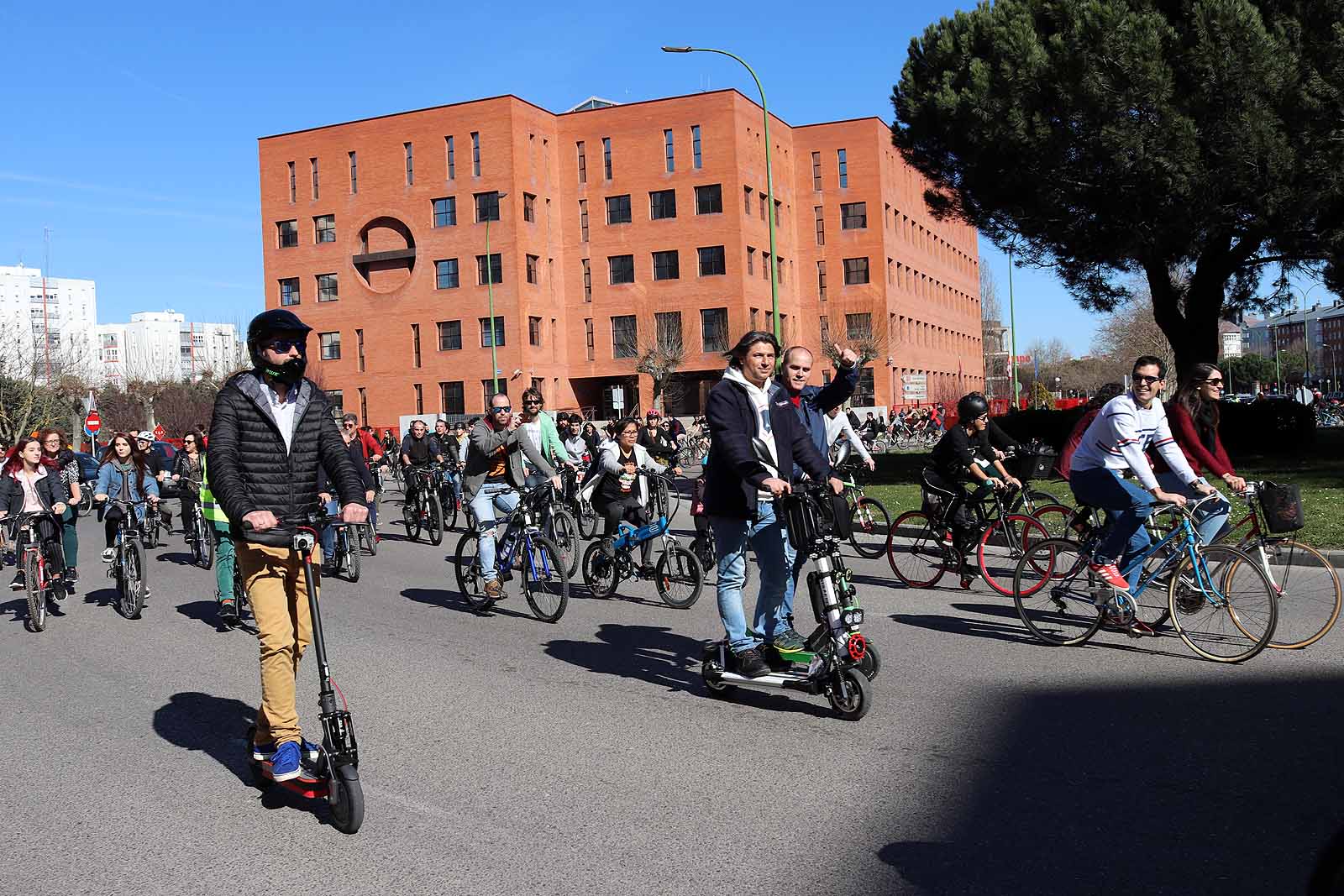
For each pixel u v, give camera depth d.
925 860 3.88
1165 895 3.53
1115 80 18.59
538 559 9.22
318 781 4.52
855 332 59.34
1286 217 18.94
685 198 58.44
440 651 7.98
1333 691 5.83
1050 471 10.38
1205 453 7.59
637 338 58.62
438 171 59.06
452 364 58.88
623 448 10.24
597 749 5.38
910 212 69.62
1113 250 21.12
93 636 9.34
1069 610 7.38
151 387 68.94
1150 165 18.53
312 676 7.27
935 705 5.93
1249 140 17.83
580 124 60.38
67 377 56.44
